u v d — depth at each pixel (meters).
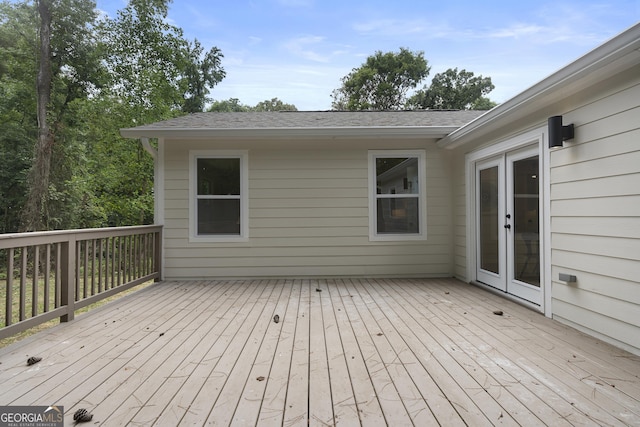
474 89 24.52
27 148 11.98
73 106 12.95
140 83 13.83
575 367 2.41
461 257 5.73
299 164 5.93
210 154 5.86
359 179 5.96
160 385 2.17
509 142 4.28
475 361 2.51
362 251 5.96
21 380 2.24
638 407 1.89
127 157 13.55
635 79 2.61
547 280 3.62
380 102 25.19
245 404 1.94
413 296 4.61
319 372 2.34
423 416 1.82
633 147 2.63
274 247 5.91
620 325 2.76
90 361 2.54
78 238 3.70
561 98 3.36
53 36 12.23
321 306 4.11
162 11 14.33
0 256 9.95
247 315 3.74
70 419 1.79
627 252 2.69
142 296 4.68
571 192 3.27
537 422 1.75
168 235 5.84
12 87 12.21
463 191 5.62
